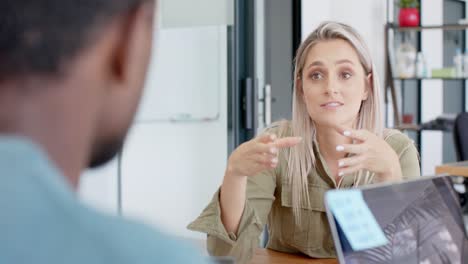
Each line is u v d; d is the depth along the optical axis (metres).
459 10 7.64
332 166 1.62
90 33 0.35
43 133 0.35
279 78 4.90
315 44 1.58
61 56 0.35
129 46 0.38
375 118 1.63
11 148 0.32
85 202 0.34
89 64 0.36
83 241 0.32
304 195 1.63
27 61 0.34
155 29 0.42
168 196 4.46
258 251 1.69
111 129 0.40
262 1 4.72
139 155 4.36
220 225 1.48
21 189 0.32
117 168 4.23
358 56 1.57
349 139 1.60
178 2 4.45
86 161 0.39
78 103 0.36
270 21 4.82
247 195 1.62
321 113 1.56
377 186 1.05
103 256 0.32
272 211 1.71
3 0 0.34
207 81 4.50
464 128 4.18
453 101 7.72
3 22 0.34
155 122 4.43
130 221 0.34
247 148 1.41
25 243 0.31
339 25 1.59
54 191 0.32
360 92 1.58
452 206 1.17
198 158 4.49
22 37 0.34
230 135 4.50
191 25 4.48
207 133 4.50
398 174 1.42
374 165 1.41
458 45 7.54
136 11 0.38
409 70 5.79
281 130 1.75
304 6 5.30
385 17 6.10
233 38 4.51
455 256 1.14
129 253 0.32
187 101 4.48
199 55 4.49
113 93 0.39
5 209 0.31
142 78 0.41
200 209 4.48
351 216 1.00
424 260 1.08
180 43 4.46
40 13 0.34
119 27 0.37
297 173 1.64
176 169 4.48
